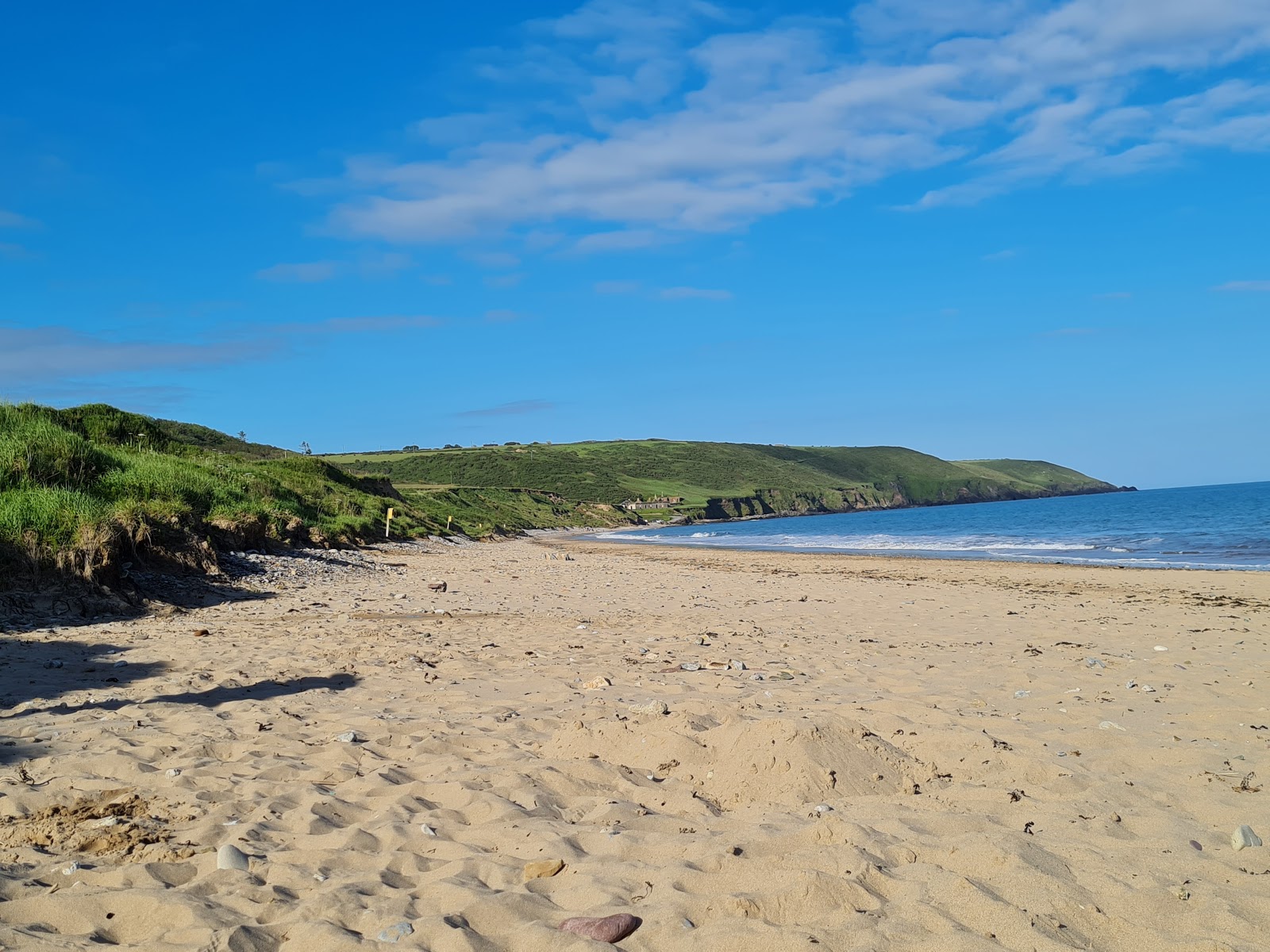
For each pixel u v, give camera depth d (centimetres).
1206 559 2959
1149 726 609
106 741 553
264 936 314
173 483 1781
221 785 479
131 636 973
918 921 323
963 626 1212
